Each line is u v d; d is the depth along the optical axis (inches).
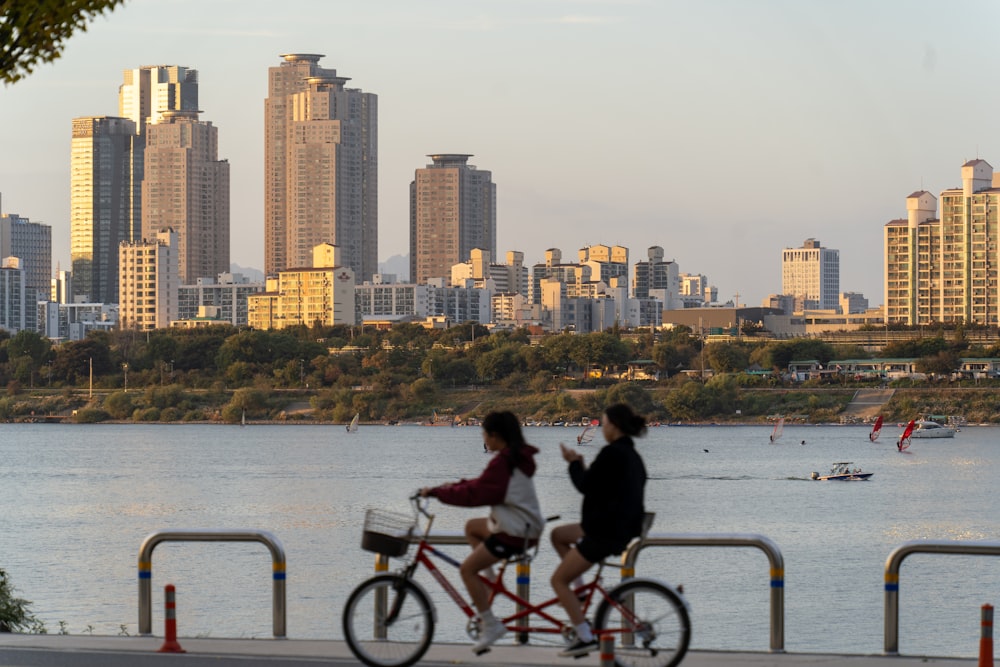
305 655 2384.4
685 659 2346.2
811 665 2282.2
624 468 2025.1
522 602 2118.6
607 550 2021.4
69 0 2524.6
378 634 2172.7
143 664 2304.4
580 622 2068.2
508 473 2062.0
